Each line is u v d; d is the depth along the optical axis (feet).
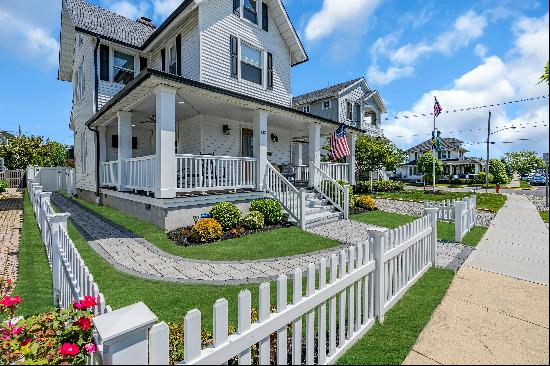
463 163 152.15
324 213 33.01
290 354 8.71
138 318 4.77
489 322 10.01
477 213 39.32
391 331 9.74
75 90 53.16
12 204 42.22
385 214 37.76
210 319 10.80
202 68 34.96
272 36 44.21
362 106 90.68
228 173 32.55
